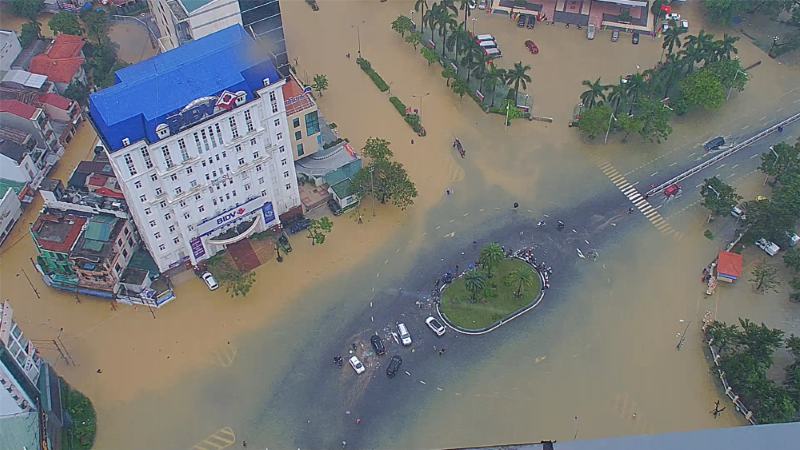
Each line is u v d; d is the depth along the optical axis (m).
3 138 172.00
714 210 170.25
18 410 127.25
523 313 155.00
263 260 164.38
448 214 175.12
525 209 176.38
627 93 193.38
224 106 138.62
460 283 159.75
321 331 151.62
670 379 143.88
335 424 137.12
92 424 135.50
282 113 150.00
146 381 142.62
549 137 195.12
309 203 175.50
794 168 175.75
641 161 188.62
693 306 156.50
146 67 141.38
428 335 151.25
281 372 144.62
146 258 160.75
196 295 157.50
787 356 147.62
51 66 197.62
